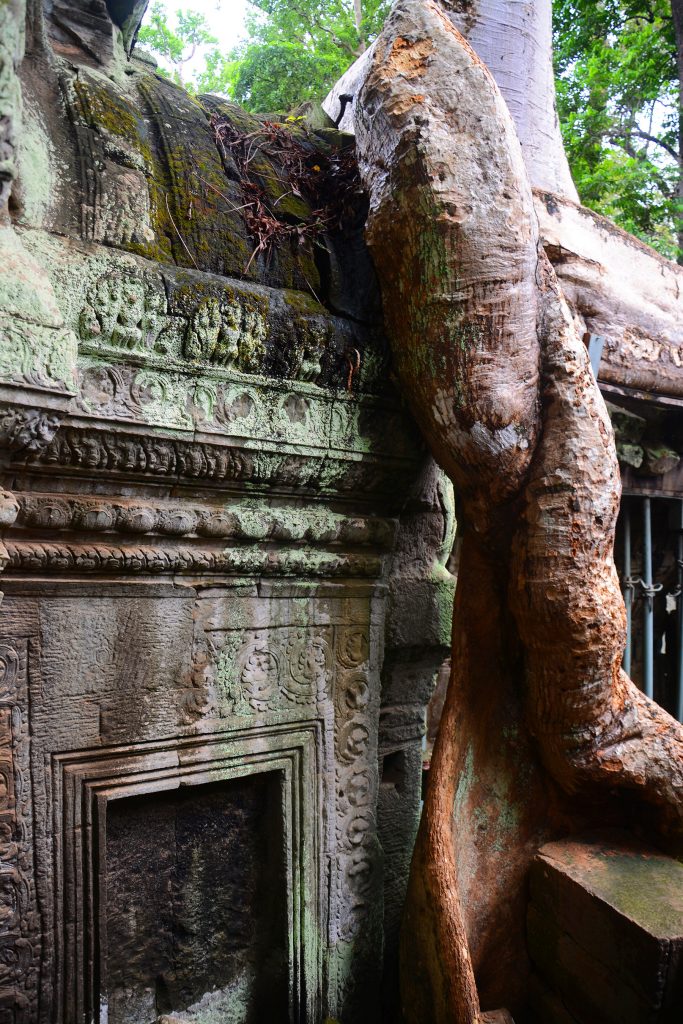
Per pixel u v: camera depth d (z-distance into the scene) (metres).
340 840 2.18
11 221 1.54
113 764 1.76
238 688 1.97
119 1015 1.83
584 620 1.83
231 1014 2.03
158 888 1.91
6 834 1.60
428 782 1.98
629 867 1.94
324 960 2.13
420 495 2.38
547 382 1.91
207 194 1.93
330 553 2.14
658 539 3.74
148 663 1.80
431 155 1.80
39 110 1.67
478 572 2.07
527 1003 2.05
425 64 1.84
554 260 2.42
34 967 1.64
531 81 2.70
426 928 1.83
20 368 1.43
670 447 3.49
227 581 1.93
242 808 2.08
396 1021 2.18
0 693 1.59
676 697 3.62
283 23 8.27
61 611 1.67
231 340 1.81
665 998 1.61
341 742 2.19
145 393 1.72
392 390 2.18
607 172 5.77
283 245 2.07
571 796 2.09
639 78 6.32
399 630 2.37
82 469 1.68
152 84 2.05
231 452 1.87
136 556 1.74
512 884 2.05
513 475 1.89
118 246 1.70
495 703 2.11
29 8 1.68
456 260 1.82
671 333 2.73
